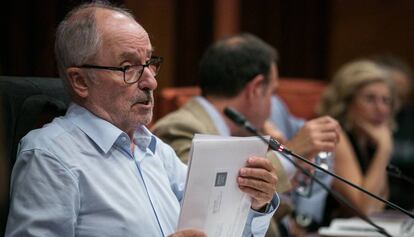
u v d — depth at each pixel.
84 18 3.41
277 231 4.76
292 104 7.98
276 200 3.56
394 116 7.54
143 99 3.43
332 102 6.91
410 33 11.89
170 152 3.79
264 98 5.10
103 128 3.37
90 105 3.42
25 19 6.97
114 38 3.38
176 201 3.57
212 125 4.93
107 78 3.38
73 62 3.41
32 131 3.35
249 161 3.29
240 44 5.07
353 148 6.79
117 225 3.23
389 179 7.32
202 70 5.11
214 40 9.96
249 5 10.41
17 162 3.22
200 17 9.92
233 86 5.01
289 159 4.33
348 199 6.42
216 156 3.12
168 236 3.12
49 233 3.09
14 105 3.49
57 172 3.17
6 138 3.37
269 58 5.11
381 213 6.22
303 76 10.81
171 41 9.91
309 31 10.78
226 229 3.35
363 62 6.90
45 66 6.93
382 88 6.78
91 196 3.23
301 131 4.82
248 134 5.07
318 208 6.03
